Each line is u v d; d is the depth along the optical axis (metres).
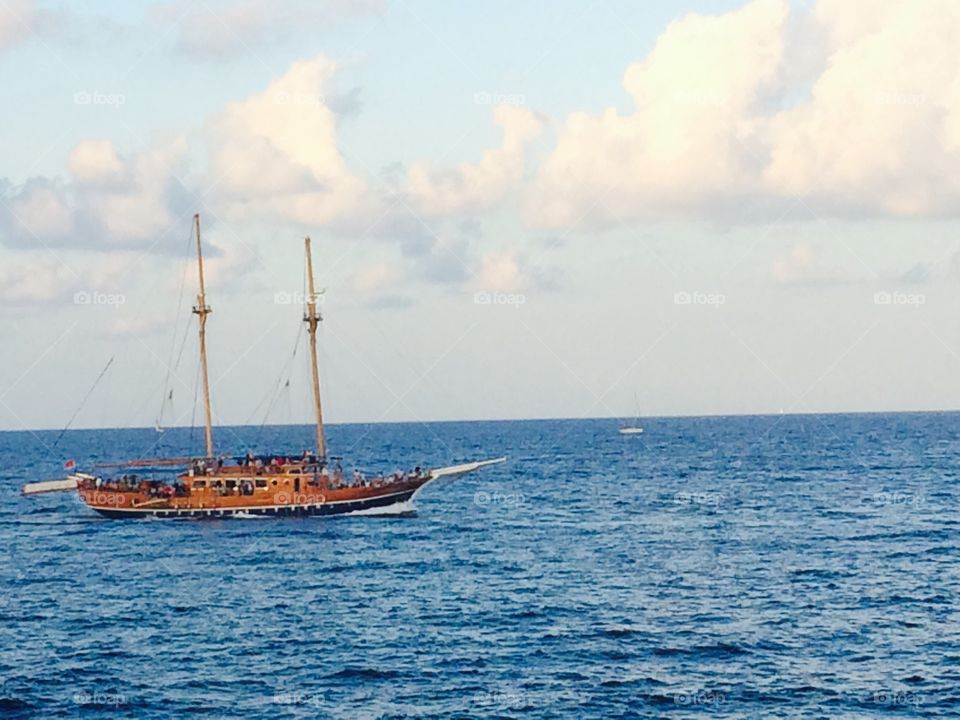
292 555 102.06
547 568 93.75
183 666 64.38
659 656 65.00
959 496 152.50
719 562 95.88
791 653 65.38
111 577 92.94
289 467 124.62
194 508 125.06
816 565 93.56
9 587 89.19
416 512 132.50
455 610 77.31
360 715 55.66
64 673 63.25
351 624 73.62
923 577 87.56
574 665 63.47
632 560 97.56
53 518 138.25
